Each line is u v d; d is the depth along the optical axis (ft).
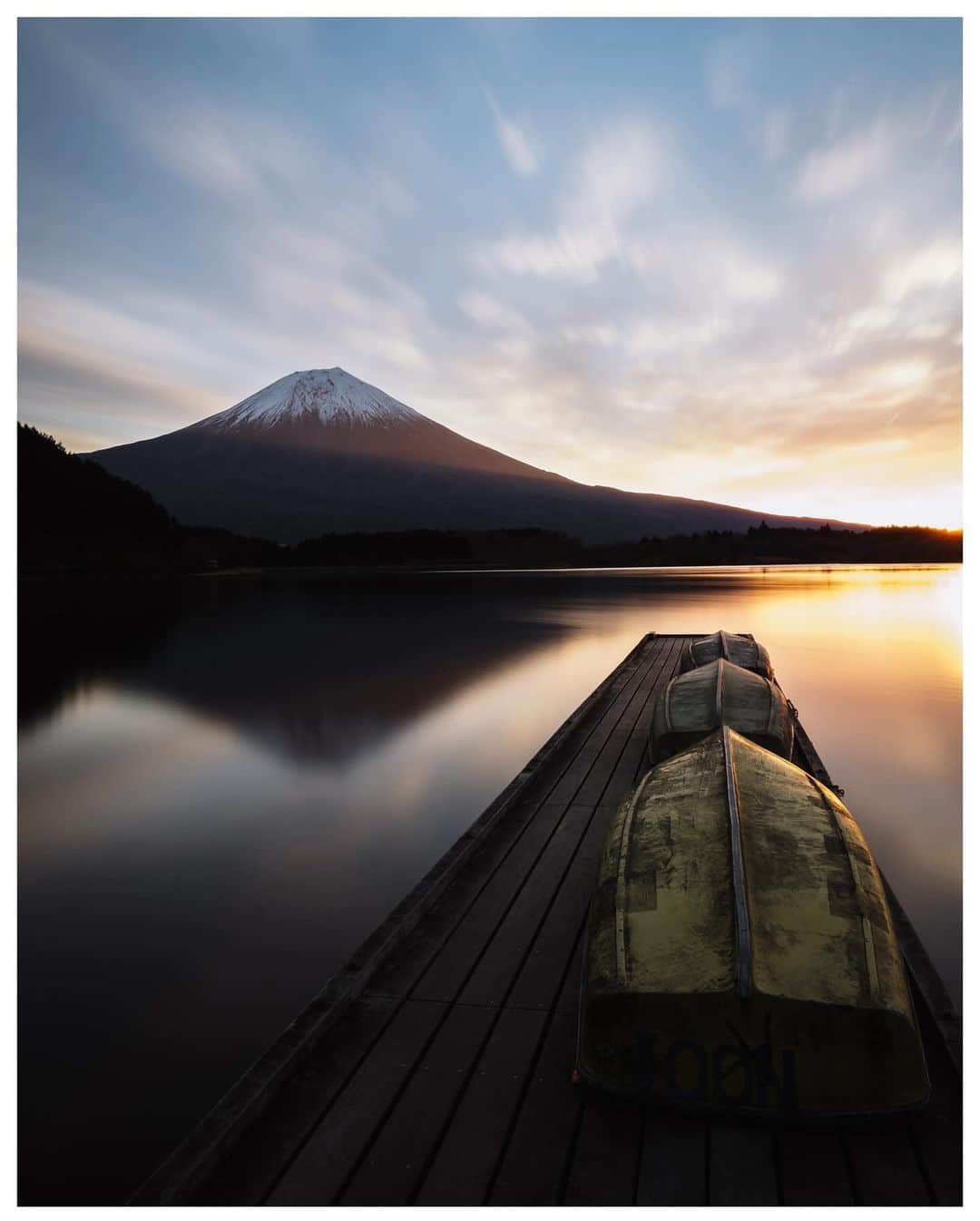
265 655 79.36
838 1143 9.34
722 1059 9.68
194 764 41.27
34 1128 14.74
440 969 13.58
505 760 40.34
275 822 32.07
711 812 12.91
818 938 10.34
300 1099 10.44
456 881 17.13
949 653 73.36
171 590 181.47
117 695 60.34
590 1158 9.27
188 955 21.27
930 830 29.63
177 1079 16.16
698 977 9.91
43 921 23.62
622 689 38.96
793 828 12.79
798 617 104.88
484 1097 10.37
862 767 37.96
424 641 87.04
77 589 182.70
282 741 45.47
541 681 61.87
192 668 71.72
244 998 19.20
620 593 152.56
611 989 10.17
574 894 16.39
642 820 13.66
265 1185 9.11
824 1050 9.48
